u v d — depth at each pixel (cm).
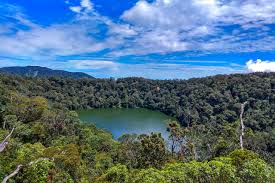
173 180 1723
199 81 15275
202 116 11006
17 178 2667
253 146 4559
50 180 2864
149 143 4381
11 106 7894
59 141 6538
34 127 6769
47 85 16312
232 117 9600
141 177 1773
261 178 1703
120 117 13475
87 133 7794
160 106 15600
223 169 1747
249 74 12419
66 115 9031
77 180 3744
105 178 2723
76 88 17262
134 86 17888
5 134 4784
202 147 4697
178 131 5094
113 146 6919
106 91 17500
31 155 3078
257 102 9712
